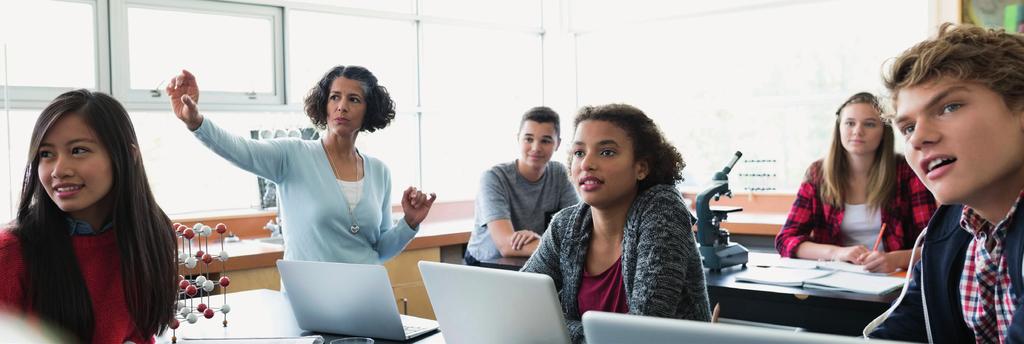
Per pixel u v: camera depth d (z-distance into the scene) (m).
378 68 4.95
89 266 1.57
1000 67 1.02
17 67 3.64
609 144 1.83
